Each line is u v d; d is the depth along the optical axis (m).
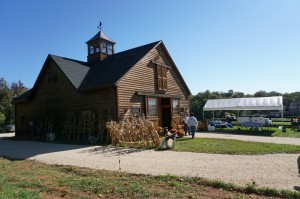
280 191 5.66
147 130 14.29
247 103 29.80
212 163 9.06
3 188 6.20
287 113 68.81
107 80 18.00
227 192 5.88
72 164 9.76
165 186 6.35
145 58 20.38
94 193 5.92
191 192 5.82
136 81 19.06
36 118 23.17
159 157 10.59
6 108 45.34
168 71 23.41
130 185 6.36
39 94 22.95
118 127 15.16
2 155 12.87
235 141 15.31
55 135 20.45
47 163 10.25
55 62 20.97
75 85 19.12
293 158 9.73
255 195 5.65
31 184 6.75
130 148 13.46
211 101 33.47
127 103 17.91
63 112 20.59
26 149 14.87
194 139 16.80
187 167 8.52
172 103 23.25
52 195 5.82
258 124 23.56
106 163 9.70
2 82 51.72
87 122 18.67
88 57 25.09
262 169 7.98
